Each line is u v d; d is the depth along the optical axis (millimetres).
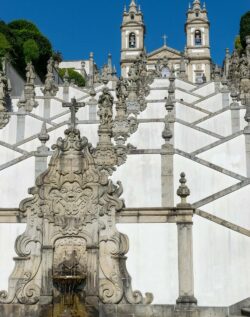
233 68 46688
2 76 39406
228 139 23359
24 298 14367
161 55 99562
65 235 14641
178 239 14469
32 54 52031
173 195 20391
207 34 101438
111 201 14750
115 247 14508
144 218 14680
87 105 35656
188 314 13930
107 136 21172
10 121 32500
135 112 32562
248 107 25188
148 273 14367
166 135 21156
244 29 54406
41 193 14883
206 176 20578
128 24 102688
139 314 14094
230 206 17938
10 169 21750
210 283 14297
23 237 14680
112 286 14305
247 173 22938
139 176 20562
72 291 14258
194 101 38719
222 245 14492
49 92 43375
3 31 49906
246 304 13992
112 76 50594
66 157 15031
